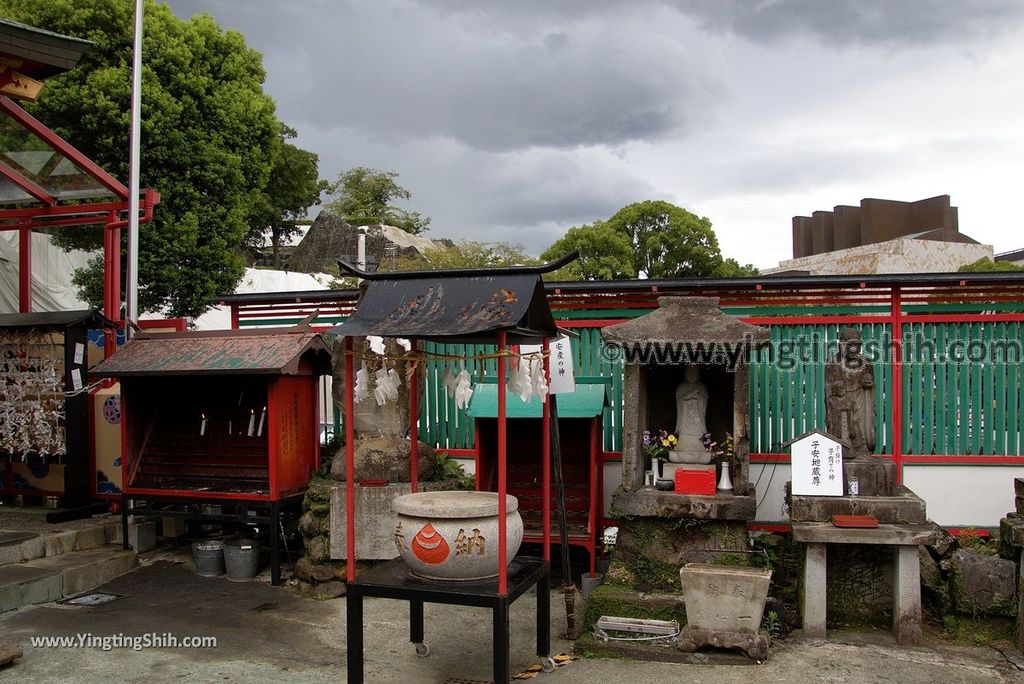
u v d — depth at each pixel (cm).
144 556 905
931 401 841
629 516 688
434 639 658
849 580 687
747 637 592
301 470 870
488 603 512
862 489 678
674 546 689
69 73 1434
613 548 751
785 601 705
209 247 1582
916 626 632
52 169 1015
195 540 930
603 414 881
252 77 1753
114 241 1030
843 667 582
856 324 848
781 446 858
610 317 897
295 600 764
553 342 779
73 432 916
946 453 838
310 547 791
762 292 867
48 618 702
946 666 585
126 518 876
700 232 2641
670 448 764
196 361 828
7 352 937
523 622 698
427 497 575
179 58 1526
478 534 528
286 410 847
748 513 665
